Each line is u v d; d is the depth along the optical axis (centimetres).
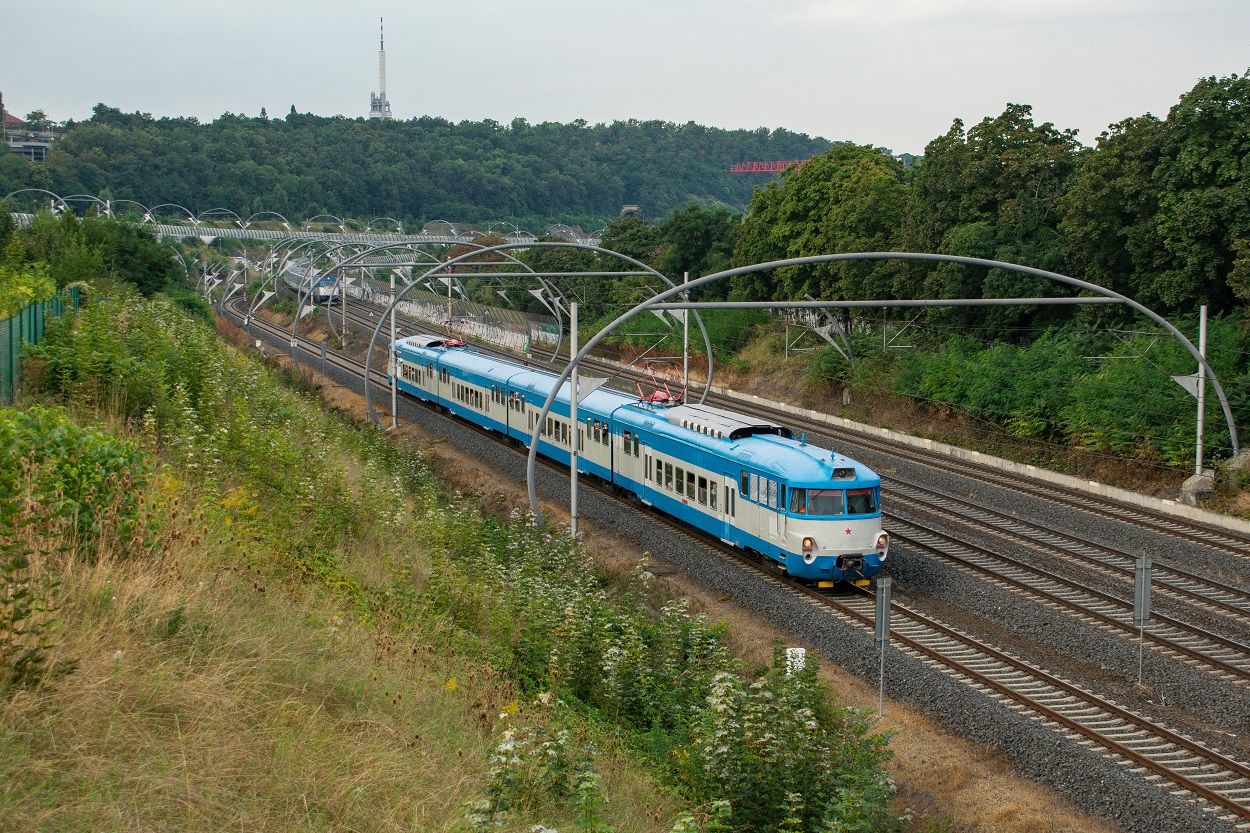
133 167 16412
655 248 8519
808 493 2552
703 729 1476
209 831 922
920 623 2322
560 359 7325
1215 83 3859
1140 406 3778
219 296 13138
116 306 3931
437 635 1711
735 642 2211
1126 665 2023
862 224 5884
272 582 1548
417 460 3844
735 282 7012
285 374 6144
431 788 1120
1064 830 1445
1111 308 4400
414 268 11869
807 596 2545
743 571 2753
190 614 1279
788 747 1373
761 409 5691
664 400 3644
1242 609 2380
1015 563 2766
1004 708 1805
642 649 1850
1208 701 1844
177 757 998
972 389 4544
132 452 1587
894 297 5575
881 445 4609
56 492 1327
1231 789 1531
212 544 1586
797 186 6469
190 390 3070
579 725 1491
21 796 874
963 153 5069
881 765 1508
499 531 2673
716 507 2959
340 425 4144
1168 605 2417
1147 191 4097
